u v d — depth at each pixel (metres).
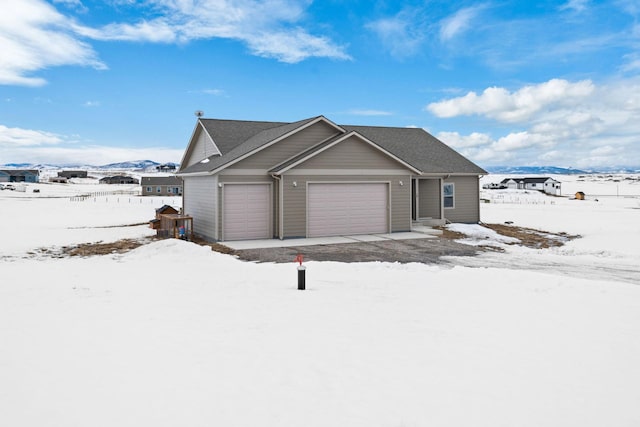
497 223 26.16
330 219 19.25
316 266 11.90
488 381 4.59
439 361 5.14
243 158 18.09
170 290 8.98
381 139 25.66
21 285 9.46
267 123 24.64
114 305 7.68
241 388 4.38
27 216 30.44
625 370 4.90
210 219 18.50
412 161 23.56
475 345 5.69
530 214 33.59
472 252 15.43
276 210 18.62
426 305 7.79
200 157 24.91
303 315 7.09
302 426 3.68
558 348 5.59
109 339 5.82
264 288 9.21
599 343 5.78
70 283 9.69
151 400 4.09
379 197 20.20
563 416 3.89
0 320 6.71
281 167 18.45
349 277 10.52
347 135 19.08
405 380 4.61
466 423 3.75
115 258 13.90
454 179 24.05
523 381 4.60
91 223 26.30
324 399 4.16
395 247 16.47
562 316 7.09
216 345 5.62
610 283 9.64
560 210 38.50
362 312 7.30
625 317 7.03
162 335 6.00
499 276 10.30
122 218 29.89
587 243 17.64
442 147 26.55
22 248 16.14
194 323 6.59
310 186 18.84
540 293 8.75
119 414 3.83
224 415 3.84
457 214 24.17
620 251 15.49
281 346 5.61
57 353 5.29
